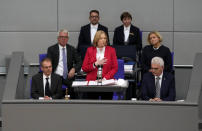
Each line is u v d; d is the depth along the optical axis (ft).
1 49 56.75
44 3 56.95
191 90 30.40
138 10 56.70
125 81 36.35
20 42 57.11
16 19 57.00
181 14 56.70
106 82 35.47
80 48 50.01
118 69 42.27
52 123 30.53
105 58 39.32
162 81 38.32
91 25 53.47
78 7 56.95
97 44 39.55
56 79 40.50
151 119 29.81
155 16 56.70
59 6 57.00
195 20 56.65
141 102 29.78
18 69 34.27
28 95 52.44
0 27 56.90
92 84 35.50
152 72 38.50
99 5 56.85
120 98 38.65
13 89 31.91
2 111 30.63
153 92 38.32
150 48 47.88
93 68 38.93
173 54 51.70
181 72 56.44
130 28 53.11
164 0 56.54
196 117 29.35
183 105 29.40
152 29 56.75
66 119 30.45
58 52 47.26
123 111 30.01
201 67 31.78
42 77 40.34
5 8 56.85
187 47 56.85
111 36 56.75
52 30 57.16
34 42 57.06
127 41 52.95
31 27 57.06
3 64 56.49
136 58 50.62
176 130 29.60
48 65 39.93
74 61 47.93
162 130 29.76
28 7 56.95
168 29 56.75
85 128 30.35
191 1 56.54
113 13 56.75
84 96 39.11
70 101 30.35
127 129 30.07
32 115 30.58
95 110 30.22
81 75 46.16
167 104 29.53
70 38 57.00
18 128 30.66
